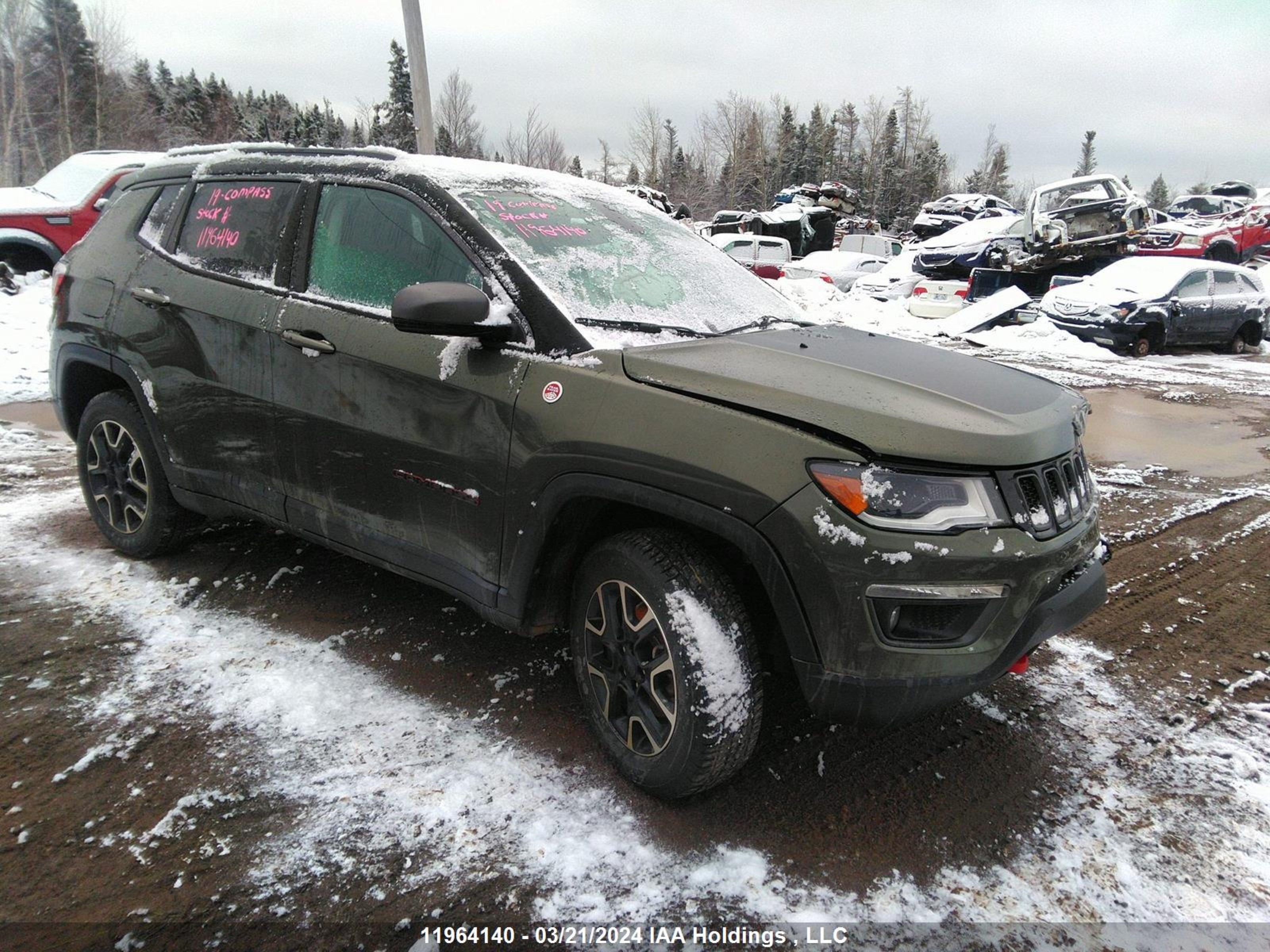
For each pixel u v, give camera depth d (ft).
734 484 7.07
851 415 7.13
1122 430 26.48
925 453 6.91
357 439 9.62
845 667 6.95
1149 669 11.24
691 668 7.33
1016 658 7.43
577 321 8.56
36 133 106.63
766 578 7.09
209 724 8.94
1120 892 7.24
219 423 11.08
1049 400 8.58
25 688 9.45
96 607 11.43
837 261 71.77
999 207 108.17
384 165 10.10
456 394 8.71
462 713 9.35
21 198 35.76
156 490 12.26
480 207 9.44
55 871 6.94
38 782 7.96
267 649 10.52
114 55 112.88
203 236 11.70
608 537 8.32
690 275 10.62
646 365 7.94
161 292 11.62
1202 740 9.62
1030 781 8.71
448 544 9.13
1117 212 54.80
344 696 9.57
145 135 120.88
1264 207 68.44
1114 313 43.60
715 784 7.75
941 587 6.82
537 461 8.11
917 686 6.96
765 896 6.98
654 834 7.63
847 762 8.87
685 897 6.93
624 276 9.73
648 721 7.88
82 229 35.50
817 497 6.84
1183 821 8.21
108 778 8.06
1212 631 12.44
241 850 7.23
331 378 9.75
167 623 11.05
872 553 6.72
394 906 6.73
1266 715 10.18
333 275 10.14
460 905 6.77
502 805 7.91
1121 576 14.46
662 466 7.38
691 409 7.47
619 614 8.21
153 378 11.66
